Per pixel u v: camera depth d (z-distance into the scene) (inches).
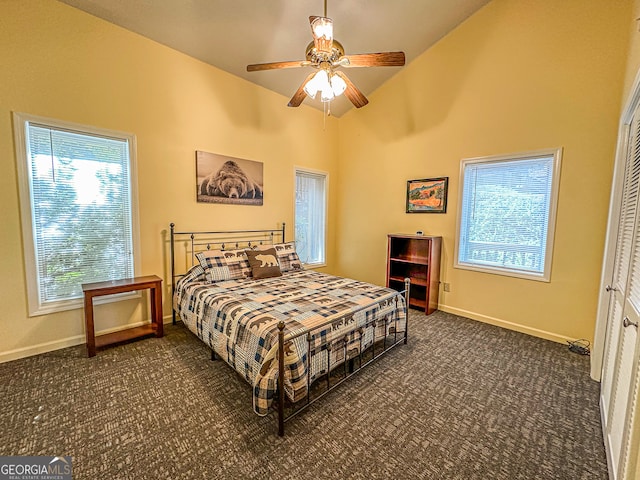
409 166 162.4
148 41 115.3
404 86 160.9
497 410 74.3
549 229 115.0
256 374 69.8
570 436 65.6
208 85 134.1
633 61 78.7
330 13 115.6
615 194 83.7
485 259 137.5
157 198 122.0
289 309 86.6
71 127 100.0
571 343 109.7
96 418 69.0
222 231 143.4
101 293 99.3
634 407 45.4
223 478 54.1
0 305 91.8
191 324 105.8
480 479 54.8
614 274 81.4
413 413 72.8
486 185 135.1
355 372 88.4
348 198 196.2
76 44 99.4
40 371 88.6
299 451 60.5
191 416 70.3
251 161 152.4
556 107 111.4
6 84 88.7
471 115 135.8
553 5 110.0
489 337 118.7
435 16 128.4
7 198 91.1
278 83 153.1
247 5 103.8
